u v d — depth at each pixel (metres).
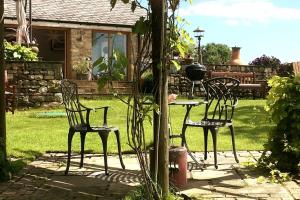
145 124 9.24
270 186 4.76
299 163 5.17
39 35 21.23
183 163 4.71
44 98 13.60
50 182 5.00
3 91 5.33
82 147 5.66
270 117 5.47
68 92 5.61
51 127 9.10
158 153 4.05
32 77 13.48
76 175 5.33
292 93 5.28
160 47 3.87
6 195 4.48
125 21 19.55
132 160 6.21
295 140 5.20
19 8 14.14
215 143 5.60
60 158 6.30
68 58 18.80
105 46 19.41
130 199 4.11
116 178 5.19
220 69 18.50
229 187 4.73
